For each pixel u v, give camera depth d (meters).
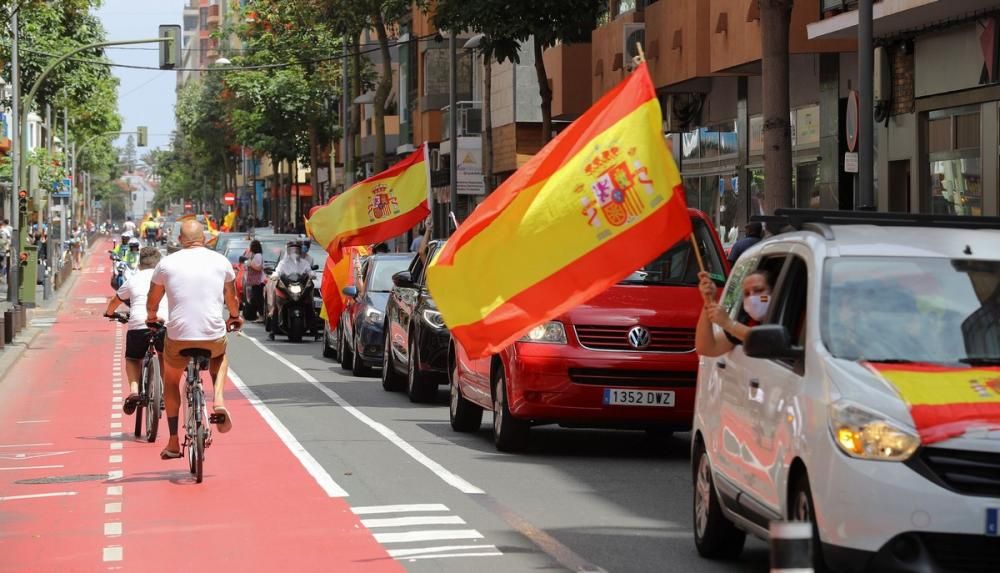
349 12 52.50
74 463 15.75
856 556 7.72
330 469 14.89
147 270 17.59
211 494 13.35
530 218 10.05
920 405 7.83
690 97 37.66
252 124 78.00
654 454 16.39
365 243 26.33
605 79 39.31
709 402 10.30
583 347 15.50
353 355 27.84
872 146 20.06
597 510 12.47
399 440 17.39
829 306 8.70
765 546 10.96
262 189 133.25
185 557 10.49
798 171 31.14
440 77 61.81
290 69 74.31
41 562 10.44
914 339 8.55
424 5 49.66
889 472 7.68
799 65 30.73
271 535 11.30
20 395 24.39
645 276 16.55
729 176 35.41
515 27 33.22
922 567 7.64
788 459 8.41
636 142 9.94
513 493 13.38
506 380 15.84
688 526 11.72
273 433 18.06
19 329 38.09
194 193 173.00
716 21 30.84
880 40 27.28
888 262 8.96
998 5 23.25
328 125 77.00
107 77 61.94
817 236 9.25
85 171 136.88
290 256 38.38
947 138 25.62
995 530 7.56
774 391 8.83
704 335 9.55
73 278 76.75
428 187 26.17
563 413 15.48
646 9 36.12
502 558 10.38
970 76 24.45
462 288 10.12
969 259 9.01
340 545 10.88
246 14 75.31
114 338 38.53
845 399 7.96
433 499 13.02
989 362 8.41
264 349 35.06
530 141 50.50
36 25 56.59
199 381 14.59
